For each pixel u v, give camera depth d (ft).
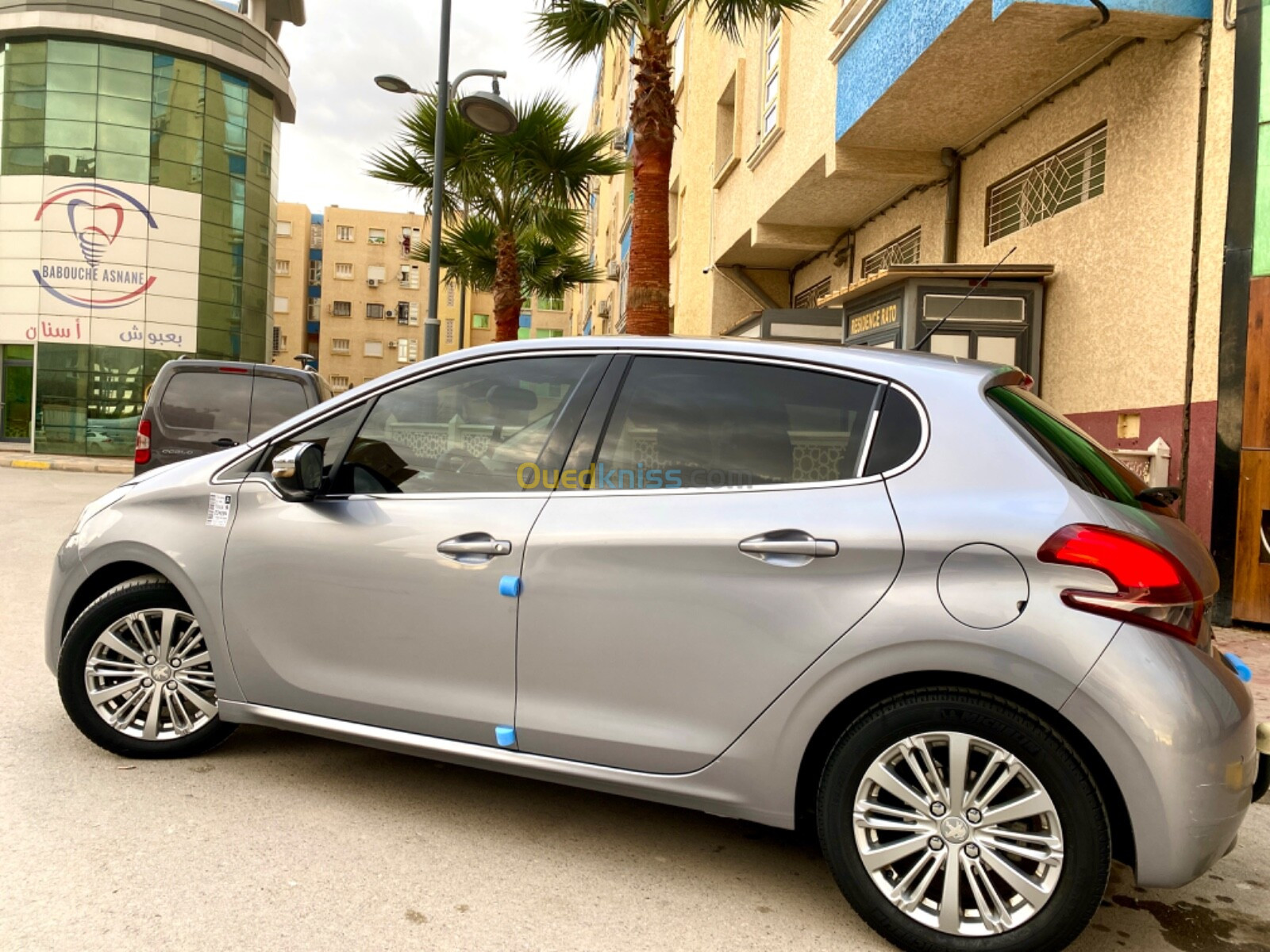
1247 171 19.66
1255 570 19.94
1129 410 22.75
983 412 8.49
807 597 8.32
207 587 11.05
